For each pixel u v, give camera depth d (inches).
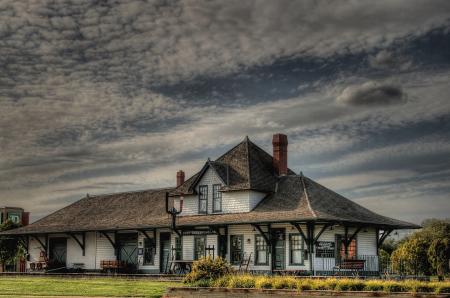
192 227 1552.7
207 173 1594.5
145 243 1711.4
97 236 1829.5
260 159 1644.9
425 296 792.3
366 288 858.1
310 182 1542.8
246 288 935.7
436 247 1339.8
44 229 1909.4
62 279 1467.8
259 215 1437.0
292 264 1391.5
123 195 1988.2
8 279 1489.9
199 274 1040.8
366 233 1505.9
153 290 1090.1
